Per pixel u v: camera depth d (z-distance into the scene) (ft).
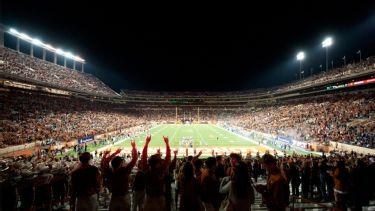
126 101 396.37
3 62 192.03
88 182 17.83
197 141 156.97
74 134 144.56
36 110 168.14
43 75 224.33
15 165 27.91
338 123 136.87
